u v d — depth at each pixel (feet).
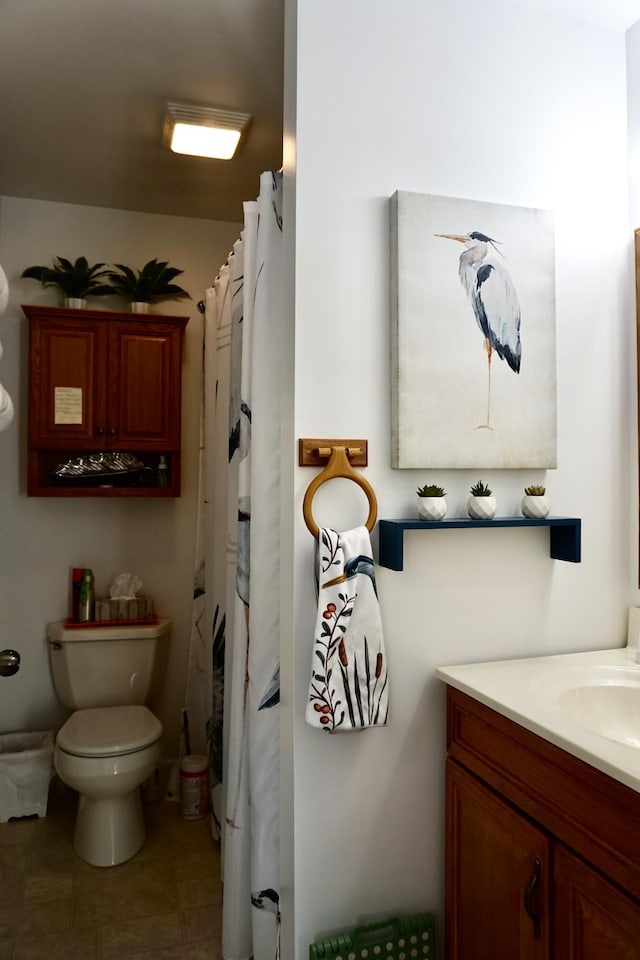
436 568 5.22
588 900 3.56
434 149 5.26
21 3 5.60
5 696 9.15
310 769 4.84
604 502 5.77
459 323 5.15
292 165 5.00
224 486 7.82
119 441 8.99
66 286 9.12
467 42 5.39
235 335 7.00
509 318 5.30
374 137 5.09
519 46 5.55
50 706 9.30
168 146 7.86
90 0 5.58
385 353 5.10
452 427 5.11
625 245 5.88
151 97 6.98
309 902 4.83
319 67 4.97
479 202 5.24
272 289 5.84
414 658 5.14
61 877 7.22
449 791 5.03
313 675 4.51
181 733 9.36
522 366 5.33
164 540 9.75
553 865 3.85
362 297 5.04
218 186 8.98
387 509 5.09
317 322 4.93
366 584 4.72
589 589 5.72
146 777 7.65
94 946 6.12
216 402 8.11
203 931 6.34
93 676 8.79
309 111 4.93
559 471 5.63
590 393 5.74
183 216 9.95
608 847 3.44
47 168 8.48
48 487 8.84
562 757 3.79
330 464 4.80
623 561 5.83
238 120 7.32
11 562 9.18
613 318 5.82
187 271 9.96
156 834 8.20
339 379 4.98
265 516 5.72
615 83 5.89
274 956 5.51
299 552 4.85
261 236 5.87
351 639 4.66
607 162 5.83
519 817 4.15
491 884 4.46
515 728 4.22
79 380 8.87
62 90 6.84
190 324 9.91
